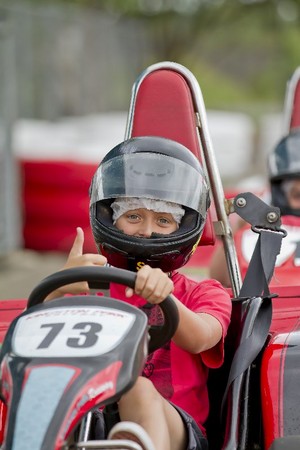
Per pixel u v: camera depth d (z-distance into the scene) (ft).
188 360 22.06
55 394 17.40
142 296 19.38
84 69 97.81
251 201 24.49
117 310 19.03
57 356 18.01
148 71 27.63
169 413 20.13
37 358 18.01
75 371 17.71
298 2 124.26
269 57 159.74
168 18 122.31
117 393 17.80
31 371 17.78
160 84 27.53
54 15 91.76
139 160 21.72
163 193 21.38
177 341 20.90
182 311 20.52
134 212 21.59
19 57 87.40
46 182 63.00
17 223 62.80
